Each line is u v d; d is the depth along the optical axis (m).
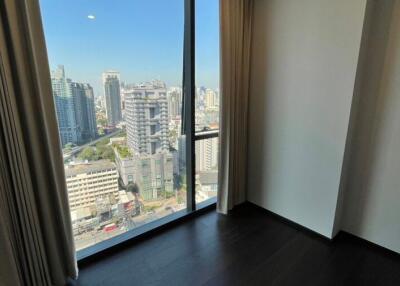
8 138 1.23
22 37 1.24
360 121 1.95
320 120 2.01
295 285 1.66
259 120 2.49
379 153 1.89
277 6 2.14
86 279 1.69
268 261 1.89
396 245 1.91
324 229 2.14
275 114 2.33
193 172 2.43
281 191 2.42
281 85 2.23
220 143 2.36
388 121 1.81
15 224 1.33
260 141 2.53
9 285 1.31
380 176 1.92
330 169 2.01
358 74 1.79
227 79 2.21
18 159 1.28
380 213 1.96
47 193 1.45
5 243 1.26
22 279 1.40
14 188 1.29
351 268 1.82
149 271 1.77
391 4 1.68
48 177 1.44
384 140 1.85
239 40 2.26
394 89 1.75
